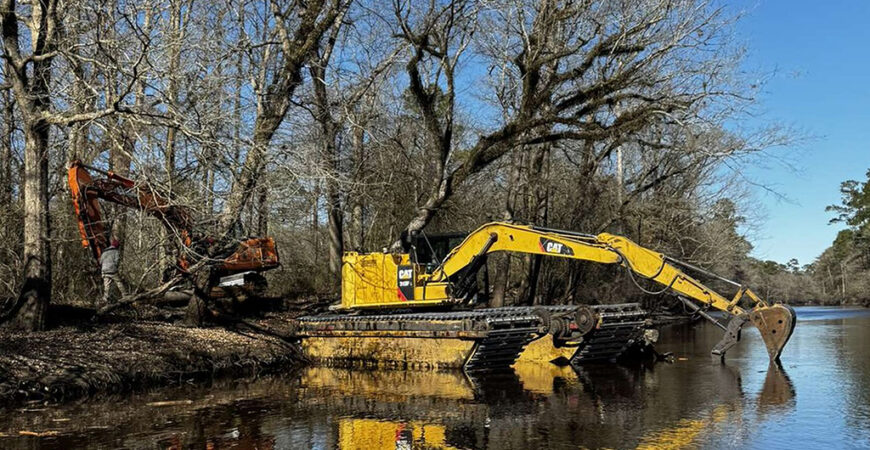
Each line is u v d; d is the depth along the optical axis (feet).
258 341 56.95
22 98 46.96
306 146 56.39
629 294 115.96
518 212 95.71
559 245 53.57
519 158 83.82
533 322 52.80
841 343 74.43
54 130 59.00
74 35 47.73
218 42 56.49
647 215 95.14
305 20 60.90
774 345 52.90
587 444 29.07
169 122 44.29
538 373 50.60
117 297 57.93
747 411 35.70
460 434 31.09
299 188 53.06
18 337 45.06
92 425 32.96
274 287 92.27
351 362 56.59
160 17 50.34
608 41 71.61
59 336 46.83
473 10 70.38
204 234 52.21
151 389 43.98
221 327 59.26
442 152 71.97
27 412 36.04
